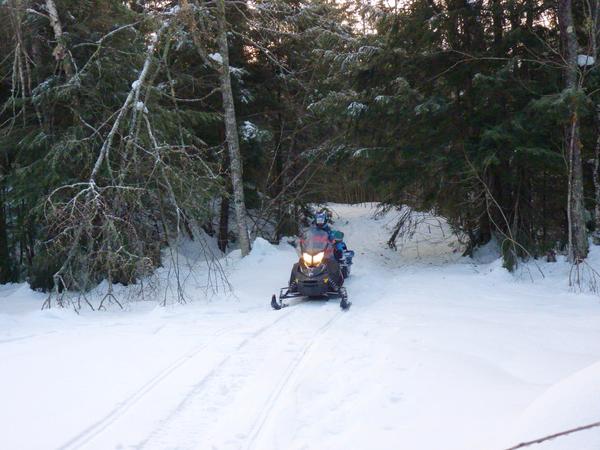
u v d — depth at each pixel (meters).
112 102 11.69
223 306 9.02
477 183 12.66
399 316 7.74
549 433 2.52
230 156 13.77
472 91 12.45
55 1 10.98
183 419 4.39
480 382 4.90
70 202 9.29
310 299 9.26
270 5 13.84
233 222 21.33
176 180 10.85
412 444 3.77
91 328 7.49
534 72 12.16
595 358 5.61
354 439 3.94
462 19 12.44
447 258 15.24
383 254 16.66
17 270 14.80
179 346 6.42
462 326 7.00
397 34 13.01
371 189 14.55
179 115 12.27
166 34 12.05
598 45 11.10
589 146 12.26
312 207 21.83
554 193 13.45
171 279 11.73
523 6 11.42
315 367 5.56
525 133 11.16
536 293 9.80
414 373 5.20
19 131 11.67
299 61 18.23
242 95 16.64
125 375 5.41
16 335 7.06
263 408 4.58
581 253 10.94
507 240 11.85
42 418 4.41
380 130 13.61
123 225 10.07
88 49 11.55
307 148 19.98
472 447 3.51
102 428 4.23
